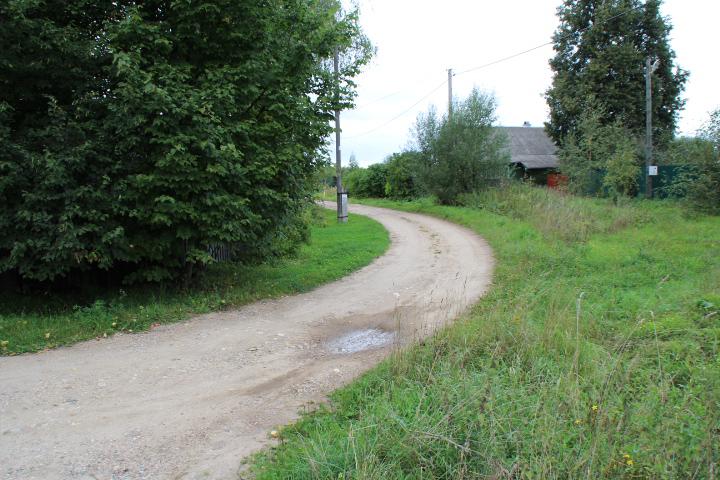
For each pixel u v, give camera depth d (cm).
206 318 795
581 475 284
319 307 866
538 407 354
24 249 704
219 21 834
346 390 492
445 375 436
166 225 795
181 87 760
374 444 339
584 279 916
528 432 335
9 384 535
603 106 2706
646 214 1708
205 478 364
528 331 538
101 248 743
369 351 632
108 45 765
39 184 708
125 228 800
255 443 412
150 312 780
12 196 725
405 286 1004
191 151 769
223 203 794
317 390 516
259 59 876
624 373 416
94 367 586
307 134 974
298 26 971
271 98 880
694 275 934
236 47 872
